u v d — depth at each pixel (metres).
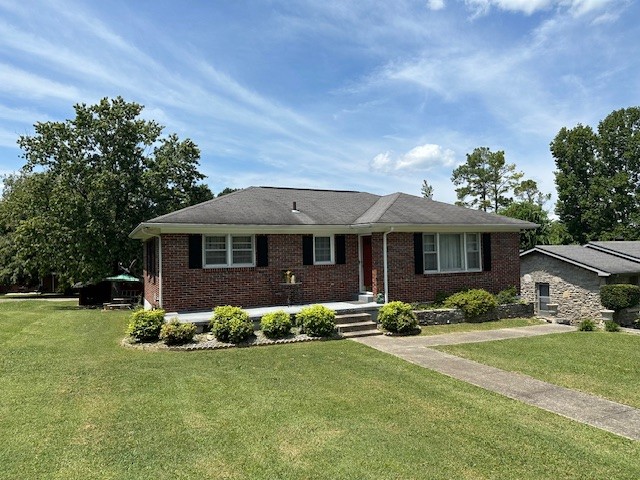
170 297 13.79
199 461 5.03
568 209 41.44
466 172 52.44
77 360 9.77
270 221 14.89
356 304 15.02
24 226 23.83
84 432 5.82
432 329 13.92
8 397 7.23
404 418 6.36
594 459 5.14
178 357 10.04
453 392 7.57
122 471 4.80
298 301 15.44
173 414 6.46
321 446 5.42
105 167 25.06
